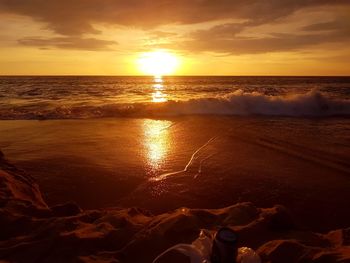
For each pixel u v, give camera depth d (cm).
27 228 256
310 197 446
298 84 5016
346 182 499
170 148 702
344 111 1312
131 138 803
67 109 1298
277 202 431
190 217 268
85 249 224
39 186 474
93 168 560
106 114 1221
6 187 352
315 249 217
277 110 1307
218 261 175
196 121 1066
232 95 1391
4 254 216
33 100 1920
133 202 427
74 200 430
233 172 542
